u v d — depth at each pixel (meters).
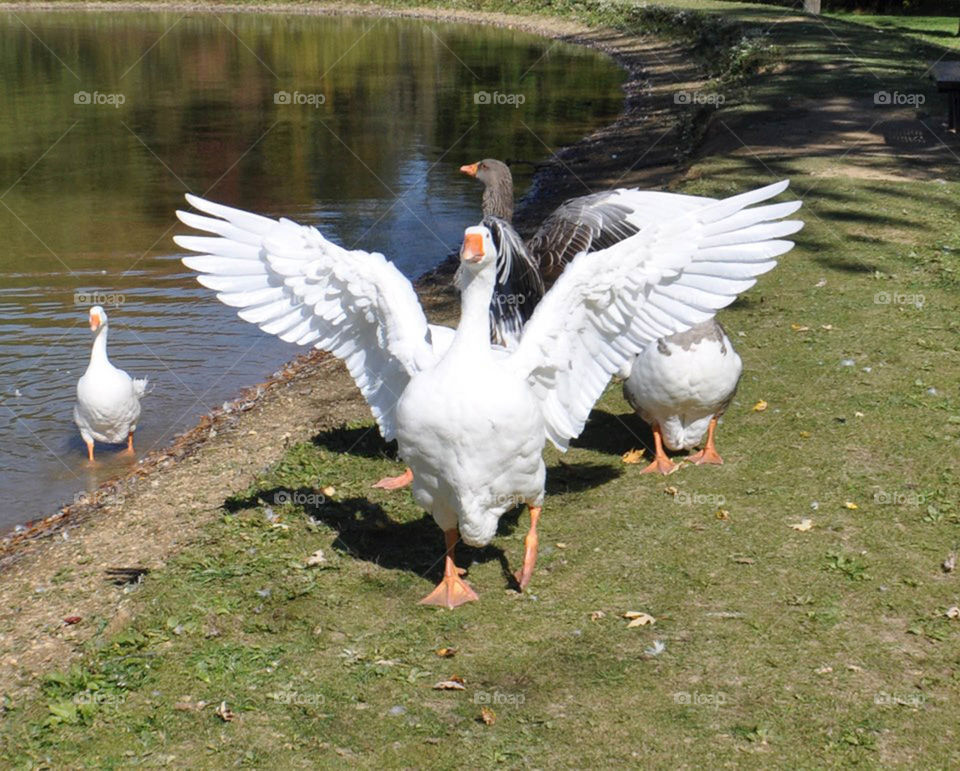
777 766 3.24
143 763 3.31
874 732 3.31
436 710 3.42
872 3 20.44
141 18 24.12
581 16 20.97
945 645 3.56
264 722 3.40
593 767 3.26
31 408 5.43
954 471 4.26
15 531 4.53
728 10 17.86
